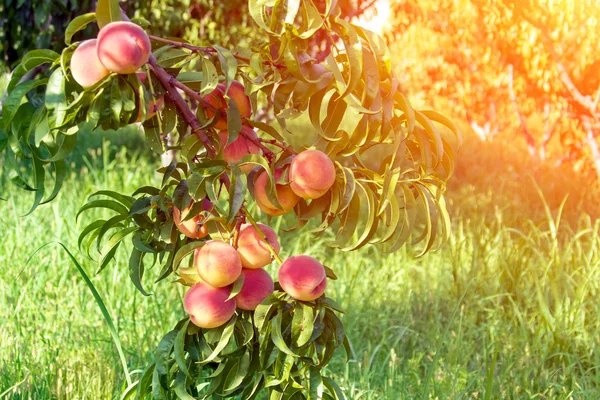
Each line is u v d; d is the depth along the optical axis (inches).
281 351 64.3
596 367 126.3
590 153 287.1
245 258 61.7
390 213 64.6
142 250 68.6
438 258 194.7
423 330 155.6
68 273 166.2
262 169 61.8
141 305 148.3
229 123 59.1
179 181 65.6
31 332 131.7
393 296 173.6
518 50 276.1
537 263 177.5
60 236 179.5
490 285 171.2
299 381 68.5
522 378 127.8
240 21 266.5
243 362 66.1
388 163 63.3
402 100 59.9
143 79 58.9
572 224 240.4
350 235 61.9
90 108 56.9
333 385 68.1
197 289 61.2
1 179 234.8
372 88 58.1
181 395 66.7
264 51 61.7
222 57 58.4
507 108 389.4
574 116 271.0
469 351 137.6
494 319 150.4
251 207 218.5
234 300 61.6
